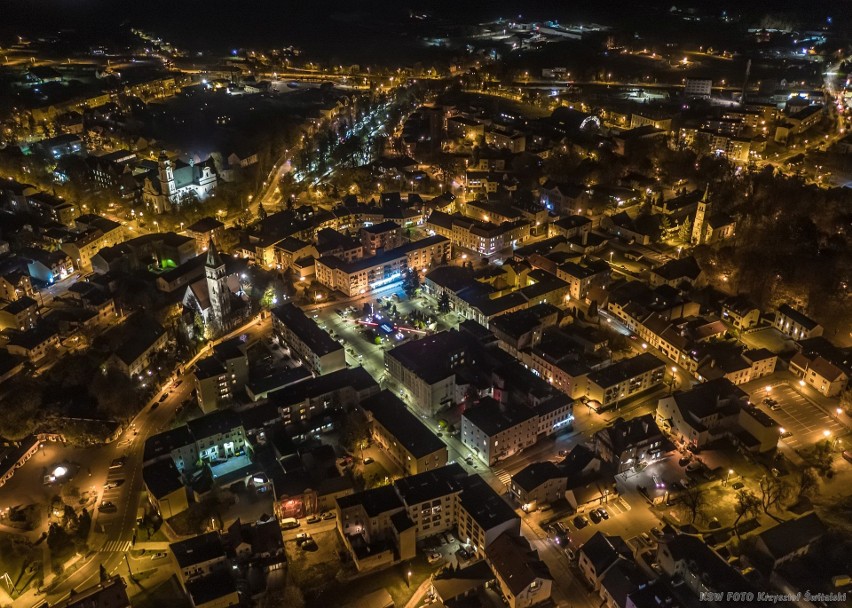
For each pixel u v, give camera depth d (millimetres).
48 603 191750
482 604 180375
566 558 199750
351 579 195125
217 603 182000
